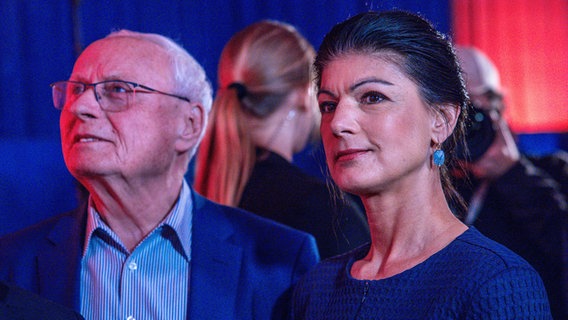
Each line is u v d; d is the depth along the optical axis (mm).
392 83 1277
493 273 1172
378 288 1282
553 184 2285
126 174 1550
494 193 2256
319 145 2000
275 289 1608
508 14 5875
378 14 1337
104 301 1589
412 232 1309
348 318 1305
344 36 1331
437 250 1270
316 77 1401
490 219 2250
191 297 1569
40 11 4961
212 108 1954
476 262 1197
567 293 2176
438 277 1228
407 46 1289
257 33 1969
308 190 1830
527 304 1162
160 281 1601
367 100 1296
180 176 1667
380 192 1306
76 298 1581
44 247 1642
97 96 1564
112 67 1592
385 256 1343
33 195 3834
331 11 5508
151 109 1585
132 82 1575
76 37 4621
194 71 1698
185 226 1634
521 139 5426
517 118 5871
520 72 5895
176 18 5223
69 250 1624
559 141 5508
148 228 1629
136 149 1553
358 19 1337
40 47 4961
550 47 5977
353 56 1309
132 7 5105
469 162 2191
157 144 1582
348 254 1442
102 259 1617
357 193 1316
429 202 1313
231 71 1960
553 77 5973
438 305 1197
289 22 5473
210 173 1923
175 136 1628
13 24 4906
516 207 2230
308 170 4035
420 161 1290
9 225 3750
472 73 2359
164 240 1619
